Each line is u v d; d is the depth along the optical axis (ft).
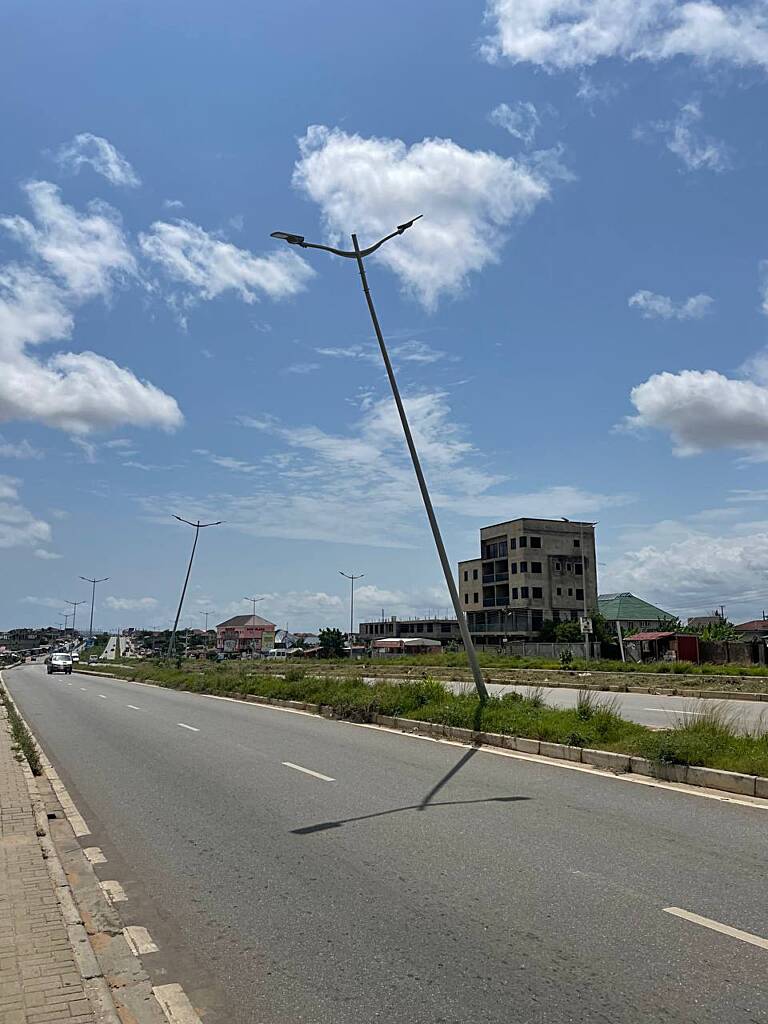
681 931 17.53
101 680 165.89
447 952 16.93
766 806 28.99
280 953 17.35
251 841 26.73
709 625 232.53
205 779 38.75
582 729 42.75
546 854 23.71
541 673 122.83
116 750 50.29
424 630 360.07
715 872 21.61
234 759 44.78
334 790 34.71
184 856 25.35
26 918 18.57
